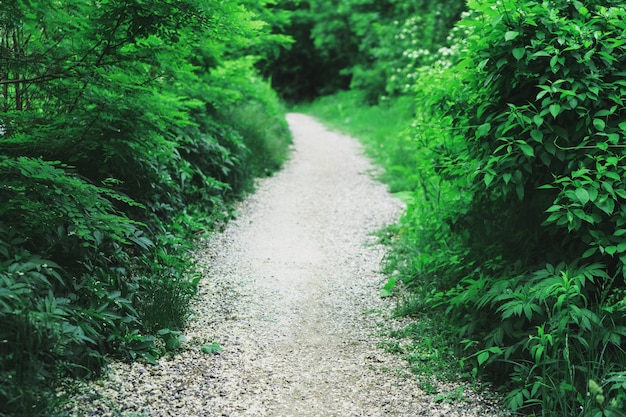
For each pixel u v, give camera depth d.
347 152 12.83
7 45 4.13
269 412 3.39
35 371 3.01
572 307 3.40
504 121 4.05
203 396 3.50
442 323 4.47
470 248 4.80
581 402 3.14
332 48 27.69
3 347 2.95
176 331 4.21
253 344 4.27
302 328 4.61
